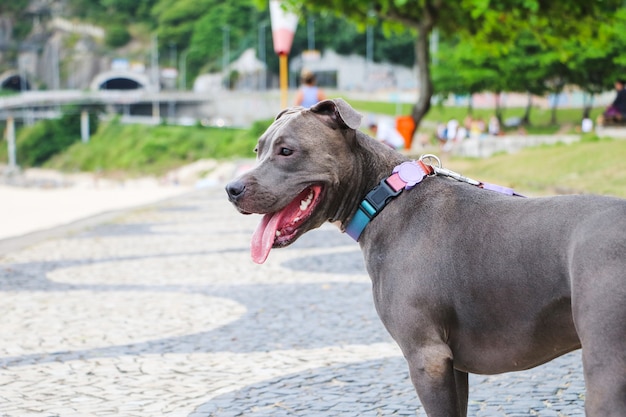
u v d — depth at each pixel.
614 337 2.59
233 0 130.62
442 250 3.15
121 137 105.31
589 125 41.72
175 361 5.66
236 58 123.44
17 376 5.36
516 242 2.98
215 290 8.34
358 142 3.49
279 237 3.40
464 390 3.47
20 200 35.78
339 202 3.46
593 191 13.73
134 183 87.50
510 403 4.57
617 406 2.56
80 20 154.75
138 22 153.50
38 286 8.80
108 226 15.42
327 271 9.19
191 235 13.45
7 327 6.81
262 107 107.56
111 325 6.82
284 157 3.36
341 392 4.84
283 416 4.45
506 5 15.20
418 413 4.43
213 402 4.73
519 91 41.75
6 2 157.50
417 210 3.30
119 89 143.50
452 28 17.84
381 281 3.31
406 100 88.31
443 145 37.12
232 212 17.83
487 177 19.00
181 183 81.88
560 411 4.40
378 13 18.03
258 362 5.57
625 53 33.62
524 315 2.95
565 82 40.62
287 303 7.51
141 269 9.89
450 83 46.59
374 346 5.88
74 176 101.88
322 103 3.40
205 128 101.50
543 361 3.06
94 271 9.81
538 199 3.08
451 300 3.11
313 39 108.69
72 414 4.55
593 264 2.68
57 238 13.43
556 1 15.27
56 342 6.27
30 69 149.12
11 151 110.38
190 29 140.75
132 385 5.11
